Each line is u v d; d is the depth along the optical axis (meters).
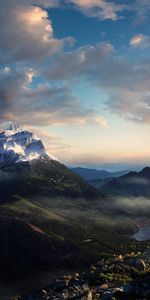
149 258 144.50
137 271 122.75
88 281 118.06
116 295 90.06
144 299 85.00
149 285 92.94
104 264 140.88
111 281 113.81
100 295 97.88
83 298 97.12
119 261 137.62
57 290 118.94
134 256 152.88
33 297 120.62
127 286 94.94
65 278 129.62
